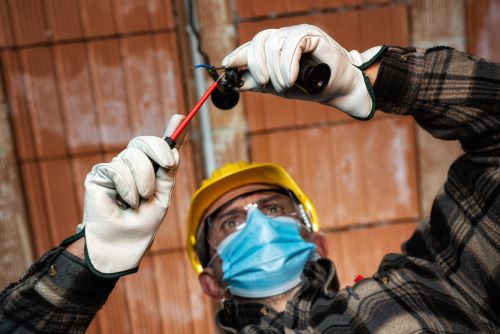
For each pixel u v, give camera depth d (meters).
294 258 1.01
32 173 2.03
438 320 0.79
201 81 2.00
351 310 0.84
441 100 0.76
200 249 1.18
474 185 0.81
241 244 1.04
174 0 1.95
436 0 2.00
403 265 0.88
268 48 0.70
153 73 2.00
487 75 0.76
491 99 0.75
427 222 0.95
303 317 0.87
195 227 1.22
